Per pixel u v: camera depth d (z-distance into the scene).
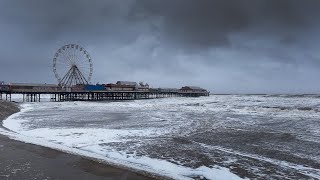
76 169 11.30
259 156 15.87
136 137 21.25
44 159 12.62
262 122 32.00
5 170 10.76
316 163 14.55
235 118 36.19
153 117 37.28
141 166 13.29
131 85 118.62
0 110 40.41
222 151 16.97
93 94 100.69
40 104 69.69
